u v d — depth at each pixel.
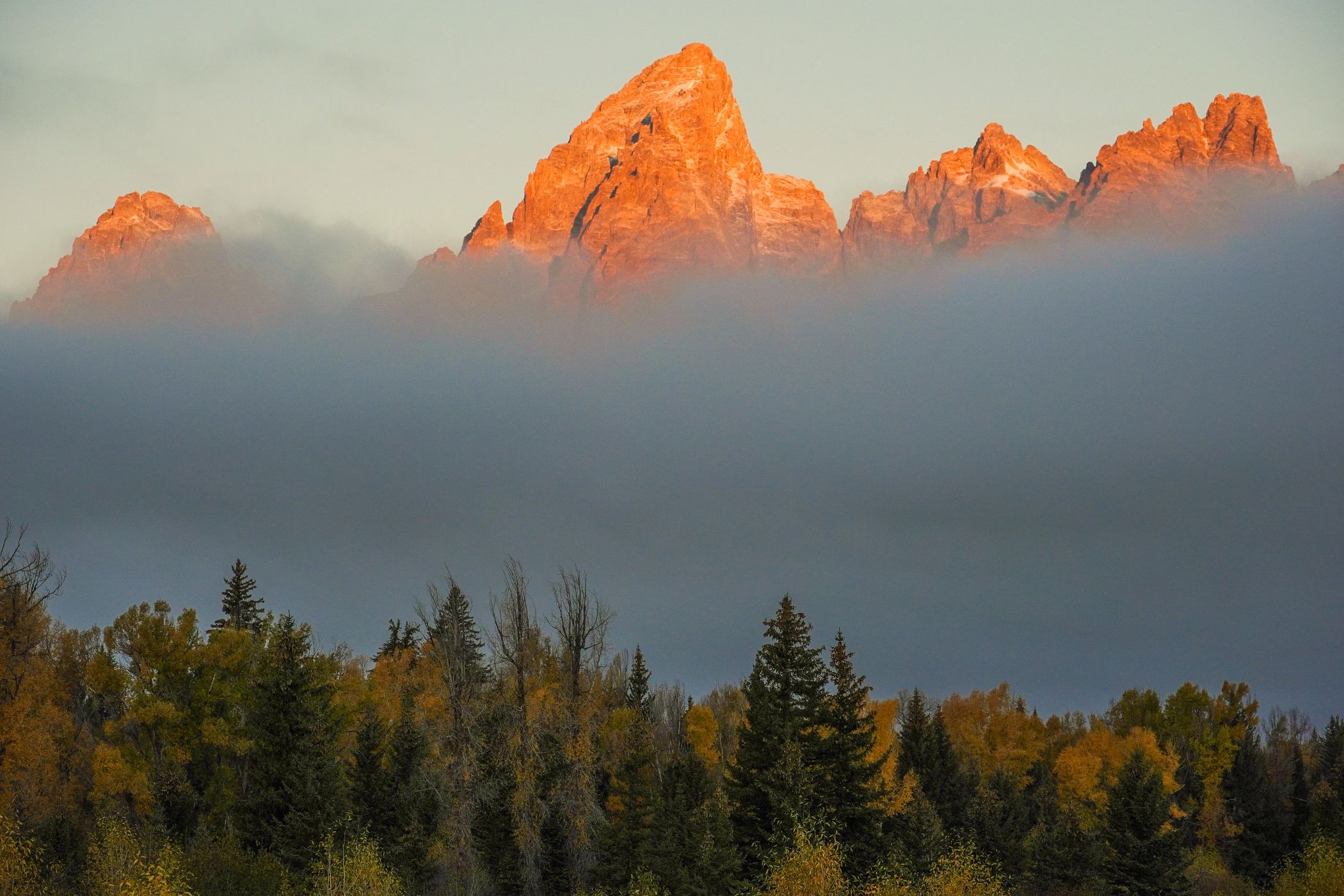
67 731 157.12
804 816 143.50
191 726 162.00
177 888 124.69
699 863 135.50
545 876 155.75
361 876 134.25
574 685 167.00
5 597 156.50
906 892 141.88
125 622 164.00
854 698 155.75
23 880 124.62
